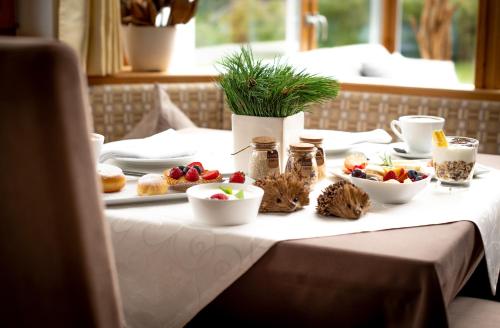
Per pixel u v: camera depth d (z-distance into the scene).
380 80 2.93
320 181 1.58
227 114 3.01
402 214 1.32
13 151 0.84
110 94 2.87
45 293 0.90
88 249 0.88
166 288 1.23
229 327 1.21
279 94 1.56
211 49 3.84
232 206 1.21
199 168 1.52
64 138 0.84
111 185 1.44
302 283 1.13
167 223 1.24
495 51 2.62
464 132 2.66
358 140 1.92
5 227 0.87
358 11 4.02
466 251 1.25
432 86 2.74
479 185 1.57
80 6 2.83
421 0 4.00
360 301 1.09
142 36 3.06
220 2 3.85
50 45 0.81
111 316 0.94
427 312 1.04
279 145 1.58
